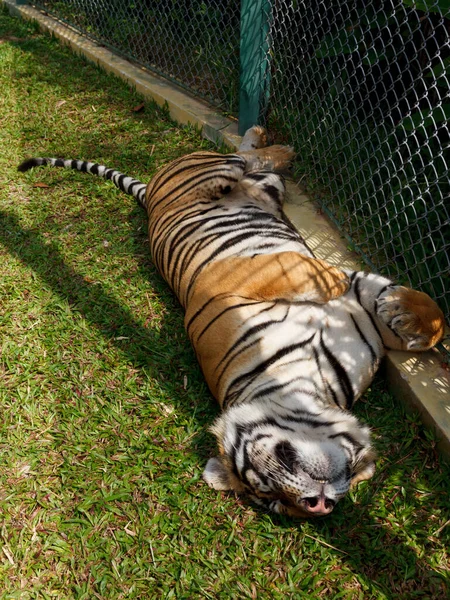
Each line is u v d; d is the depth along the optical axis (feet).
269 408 9.39
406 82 14.10
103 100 21.13
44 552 8.68
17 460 9.86
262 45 16.01
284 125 16.42
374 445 9.64
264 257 10.84
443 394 9.71
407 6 12.36
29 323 12.40
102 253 14.26
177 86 20.70
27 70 23.70
